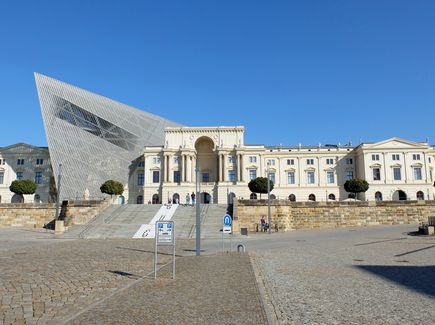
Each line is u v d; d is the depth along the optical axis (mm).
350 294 12477
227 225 30812
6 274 16656
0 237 42906
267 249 28797
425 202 57906
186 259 22781
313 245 31297
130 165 101188
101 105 105375
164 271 17766
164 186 93250
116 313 10062
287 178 98688
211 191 93562
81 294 12781
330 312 10305
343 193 97500
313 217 57750
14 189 74062
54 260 21781
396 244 30641
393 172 93688
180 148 96062
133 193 99750
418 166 93375
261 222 53625
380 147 94312
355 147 99188
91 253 25859
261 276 16094
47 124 92250
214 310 10352
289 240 37375
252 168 96750
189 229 48219
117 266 19453
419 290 12992
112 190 80125
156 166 96875
